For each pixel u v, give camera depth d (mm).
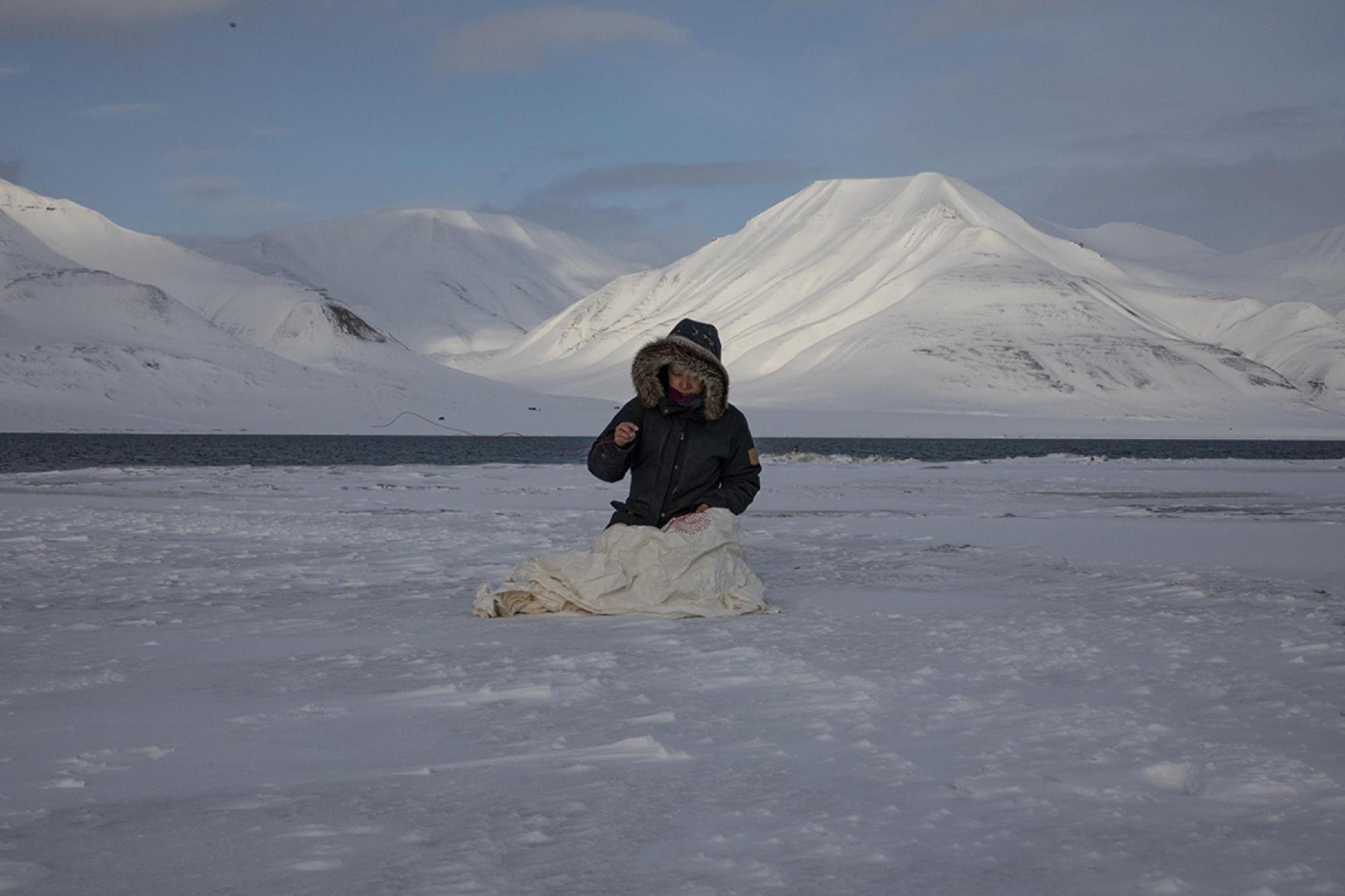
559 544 12539
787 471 38125
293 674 5398
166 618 7332
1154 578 9461
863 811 3234
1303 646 5988
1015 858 2855
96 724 4383
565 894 2607
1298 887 2652
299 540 13117
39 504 19469
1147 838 3018
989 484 28875
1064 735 4098
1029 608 7613
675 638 6352
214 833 3061
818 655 5785
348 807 3293
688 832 3049
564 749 3961
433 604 7996
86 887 2670
